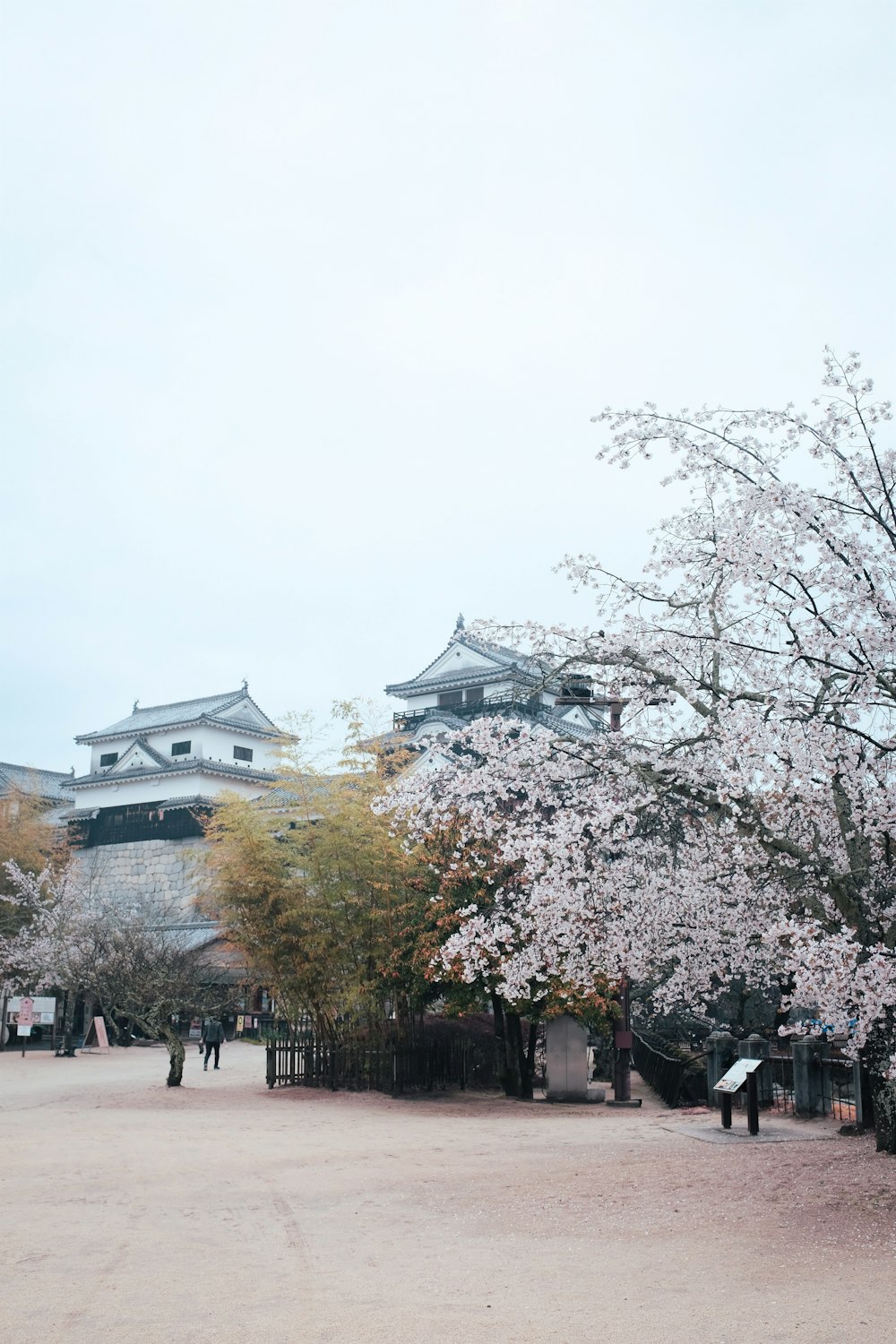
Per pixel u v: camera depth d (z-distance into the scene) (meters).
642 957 13.20
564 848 11.35
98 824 55.88
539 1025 23.92
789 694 9.80
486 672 41.16
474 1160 12.14
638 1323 5.84
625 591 12.55
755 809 10.30
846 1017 9.50
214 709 56.56
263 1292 6.60
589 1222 8.58
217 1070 28.30
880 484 10.41
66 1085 23.23
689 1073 20.16
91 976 35.78
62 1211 9.16
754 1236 7.85
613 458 11.45
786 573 10.09
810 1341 5.46
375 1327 5.83
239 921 22.98
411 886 21.52
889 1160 10.37
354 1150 13.11
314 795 23.17
